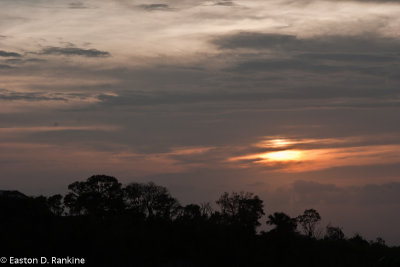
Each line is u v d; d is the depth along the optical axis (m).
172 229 170.25
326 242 182.62
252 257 159.75
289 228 177.12
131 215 174.88
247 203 179.38
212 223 175.12
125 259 149.12
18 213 167.88
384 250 181.62
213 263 155.00
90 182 175.75
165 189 182.62
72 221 165.88
